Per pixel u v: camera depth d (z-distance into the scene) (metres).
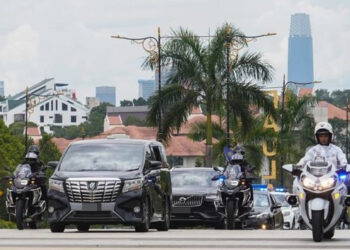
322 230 30.14
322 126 31.72
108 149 39.94
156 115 97.00
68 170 39.03
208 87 95.81
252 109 97.88
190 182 53.00
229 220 45.16
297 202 31.03
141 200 38.12
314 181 30.17
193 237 32.69
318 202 30.03
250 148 111.50
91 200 37.88
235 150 46.97
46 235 34.78
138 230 38.81
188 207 51.88
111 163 39.22
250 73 96.56
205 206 51.78
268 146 113.44
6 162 150.25
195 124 108.25
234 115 97.12
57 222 38.22
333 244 29.22
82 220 37.91
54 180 38.56
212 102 96.44
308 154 31.83
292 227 67.44
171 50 96.50
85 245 28.64
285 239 31.62
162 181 42.09
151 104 96.75
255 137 111.50
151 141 42.19
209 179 53.09
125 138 42.62
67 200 38.09
